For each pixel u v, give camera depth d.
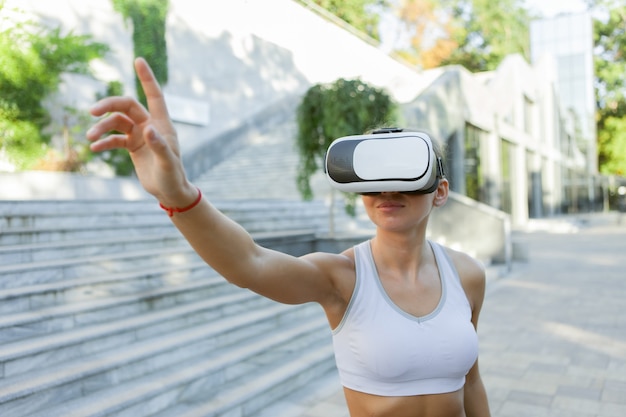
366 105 7.54
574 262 13.02
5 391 3.19
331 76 16.59
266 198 10.48
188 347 4.36
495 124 21.44
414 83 19.48
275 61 14.86
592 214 39.59
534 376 4.98
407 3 32.53
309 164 7.94
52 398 3.37
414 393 1.35
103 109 1.00
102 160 9.70
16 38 8.45
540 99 31.23
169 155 0.98
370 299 1.37
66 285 4.43
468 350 1.38
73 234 5.67
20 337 3.83
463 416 1.46
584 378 4.90
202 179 12.45
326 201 10.26
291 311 5.66
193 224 1.09
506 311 7.78
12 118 8.37
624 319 7.18
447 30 35.97
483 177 20.86
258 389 4.11
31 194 8.36
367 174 1.26
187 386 3.90
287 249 7.58
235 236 1.17
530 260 13.45
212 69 12.93
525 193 26.59
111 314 4.46
